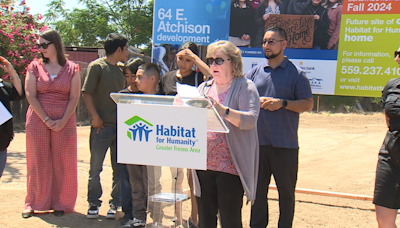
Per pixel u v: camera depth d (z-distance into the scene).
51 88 4.48
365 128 16.44
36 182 4.65
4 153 4.27
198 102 2.39
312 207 5.37
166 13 5.30
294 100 3.84
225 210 3.04
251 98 2.94
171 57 5.35
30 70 4.49
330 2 4.88
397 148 3.20
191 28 5.26
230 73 3.04
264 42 3.92
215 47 2.99
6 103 4.21
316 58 4.98
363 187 6.64
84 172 7.18
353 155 10.37
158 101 2.54
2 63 4.46
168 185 3.34
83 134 12.42
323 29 4.93
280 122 3.88
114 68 4.66
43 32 4.46
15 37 10.25
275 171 3.93
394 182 3.23
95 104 4.62
